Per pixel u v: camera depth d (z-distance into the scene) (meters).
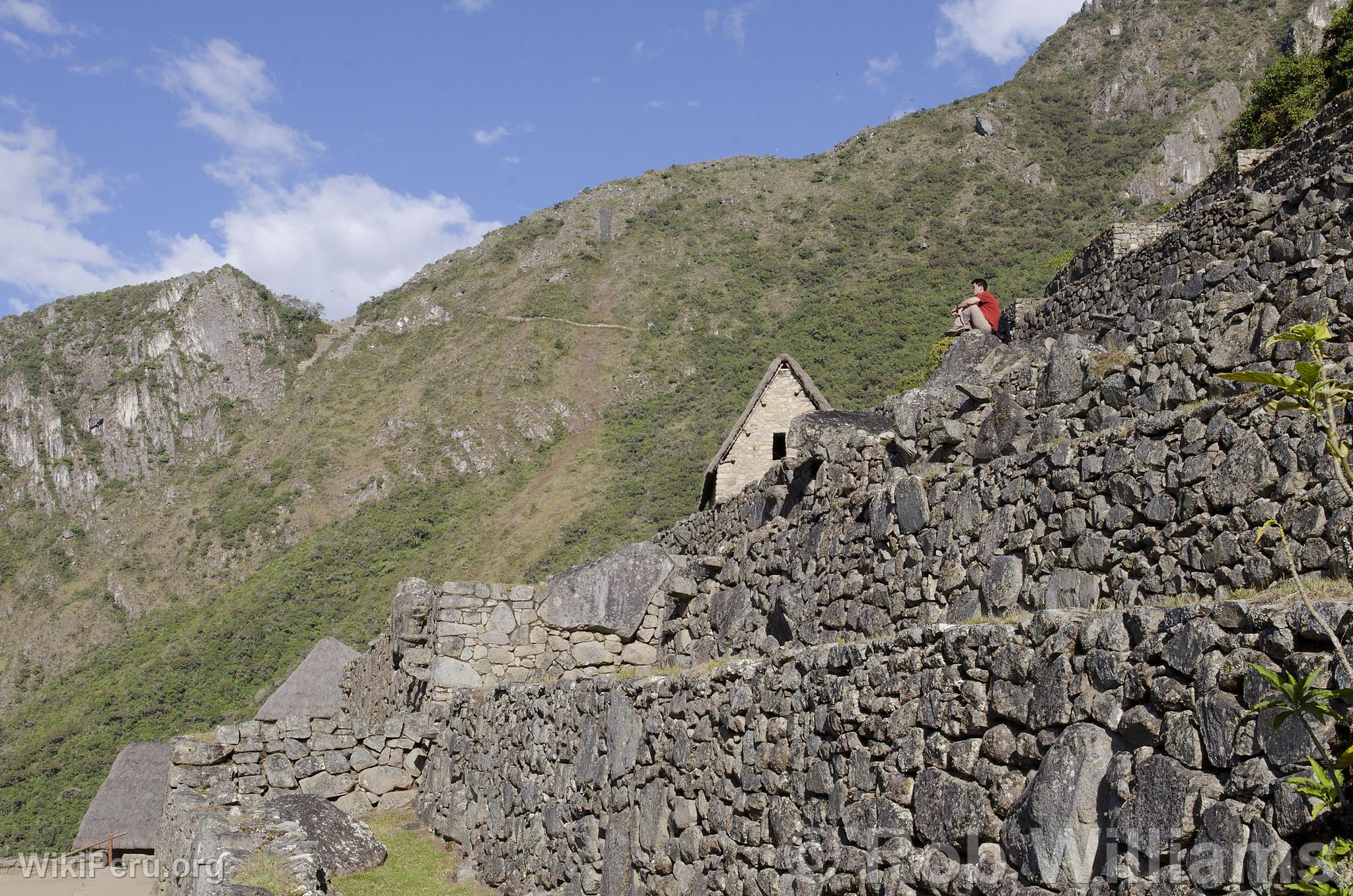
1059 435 9.44
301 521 88.25
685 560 17.23
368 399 113.00
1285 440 6.39
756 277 114.06
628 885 9.51
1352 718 4.05
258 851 10.45
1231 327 8.34
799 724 7.42
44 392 117.81
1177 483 7.10
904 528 10.08
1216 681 4.56
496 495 83.88
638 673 11.41
